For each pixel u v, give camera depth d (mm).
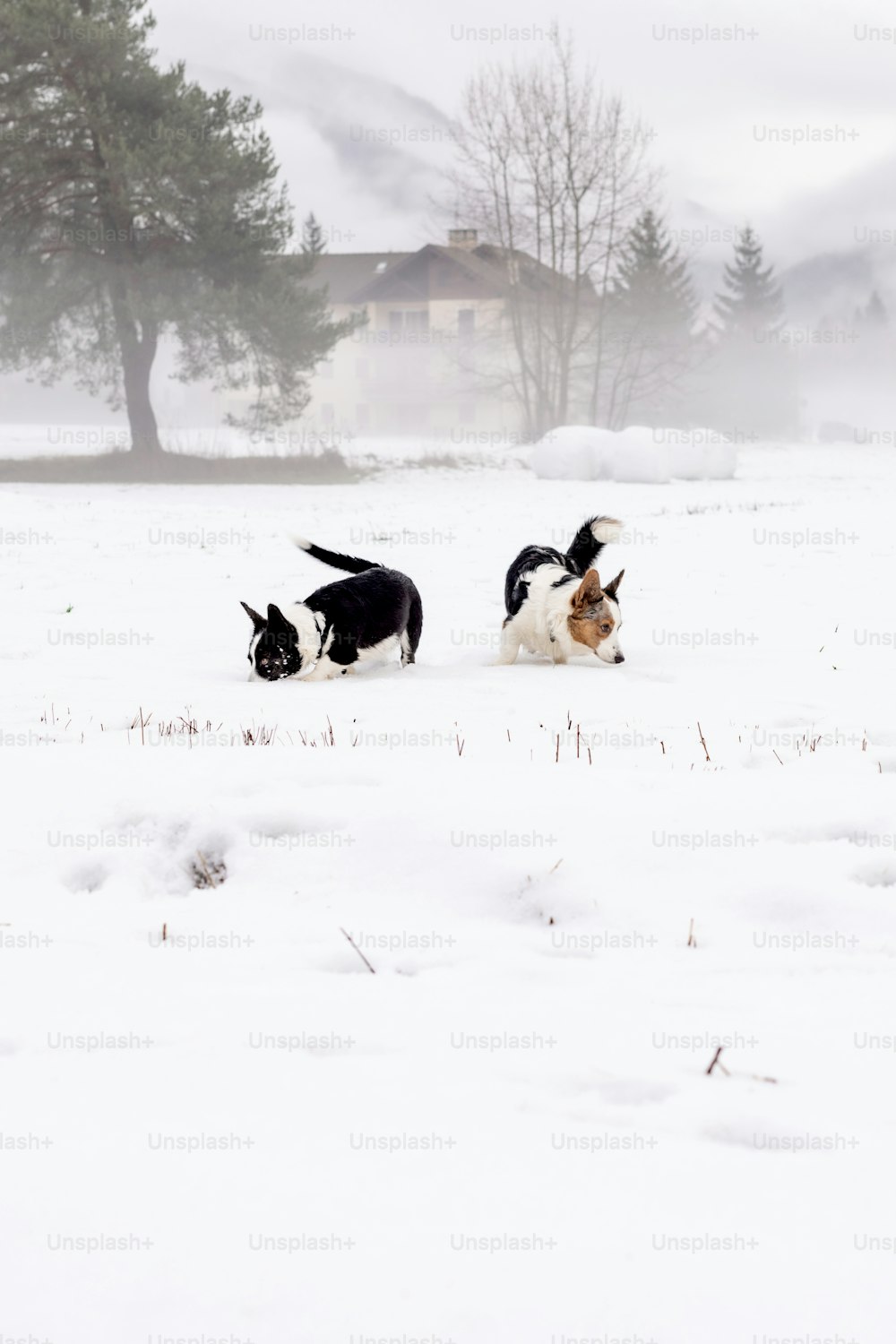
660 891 3740
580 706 6391
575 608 7664
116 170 30188
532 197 46094
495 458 42094
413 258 66250
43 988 3082
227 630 9453
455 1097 2469
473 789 4457
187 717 6148
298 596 11219
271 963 3307
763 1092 2535
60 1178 2105
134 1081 2521
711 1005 3021
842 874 3787
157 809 4402
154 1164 2156
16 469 34250
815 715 6133
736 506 23609
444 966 3312
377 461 39594
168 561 13859
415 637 8156
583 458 34438
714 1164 2199
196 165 30719
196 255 31859
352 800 4355
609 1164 2189
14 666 7852
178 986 3098
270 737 5652
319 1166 2156
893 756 5148
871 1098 2512
